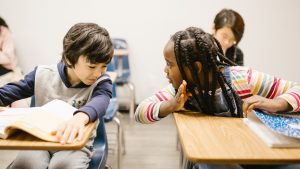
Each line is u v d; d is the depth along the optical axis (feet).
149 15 10.84
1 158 7.00
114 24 10.94
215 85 3.29
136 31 11.00
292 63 11.18
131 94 10.33
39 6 10.77
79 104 3.87
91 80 3.69
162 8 10.77
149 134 8.96
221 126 2.89
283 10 10.67
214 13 10.75
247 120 2.99
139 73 11.38
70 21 10.91
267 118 2.91
